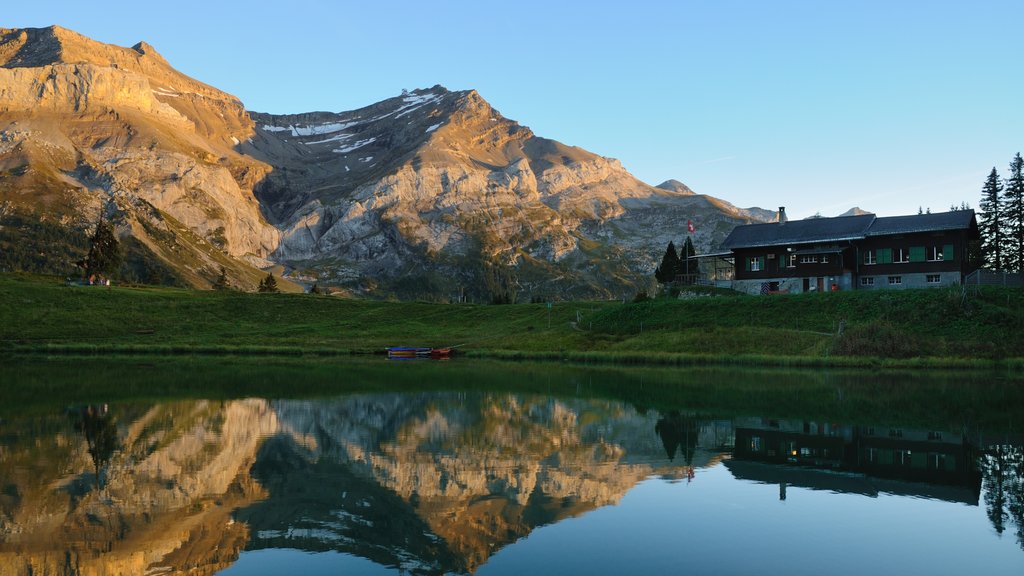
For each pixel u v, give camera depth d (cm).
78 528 1822
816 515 1953
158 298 12875
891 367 6412
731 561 1594
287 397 4578
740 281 10388
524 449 2833
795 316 8119
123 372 6525
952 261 8850
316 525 1858
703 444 2941
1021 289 7725
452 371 6738
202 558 1606
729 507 2017
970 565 1576
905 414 3762
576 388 5100
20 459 2642
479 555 1627
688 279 11981
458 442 2977
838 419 3616
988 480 2345
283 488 2211
